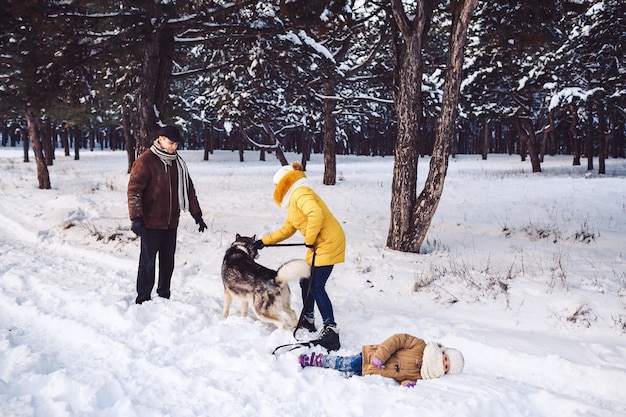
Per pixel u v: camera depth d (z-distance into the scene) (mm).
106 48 10141
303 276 4488
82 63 10352
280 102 24359
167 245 5664
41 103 10398
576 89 21312
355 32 15406
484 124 41906
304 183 4730
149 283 5445
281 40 11914
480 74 21438
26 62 9375
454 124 7906
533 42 9445
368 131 59438
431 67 8156
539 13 8852
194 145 67375
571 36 20359
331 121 19594
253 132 47781
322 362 3889
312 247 4574
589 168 26250
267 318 4668
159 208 5426
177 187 5566
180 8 8531
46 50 9438
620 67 21328
